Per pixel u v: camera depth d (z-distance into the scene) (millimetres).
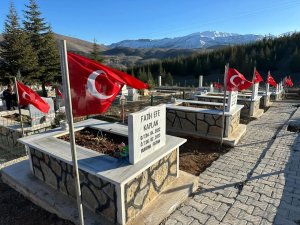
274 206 3883
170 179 4281
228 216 3666
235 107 7480
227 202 4012
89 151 3924
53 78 23609
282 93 18266
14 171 4754
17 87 5902
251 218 3617
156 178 3867
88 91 2805
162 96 19375
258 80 10258
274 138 7258
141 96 18906
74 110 2762
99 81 2834
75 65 2762
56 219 3645
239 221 3557
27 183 4316
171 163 4238
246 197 4141
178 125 7703
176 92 22812
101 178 3217
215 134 7000
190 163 5578
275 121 9516
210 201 4047
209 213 3740
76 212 3572
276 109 12367
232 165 5406
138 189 3473
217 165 5410
